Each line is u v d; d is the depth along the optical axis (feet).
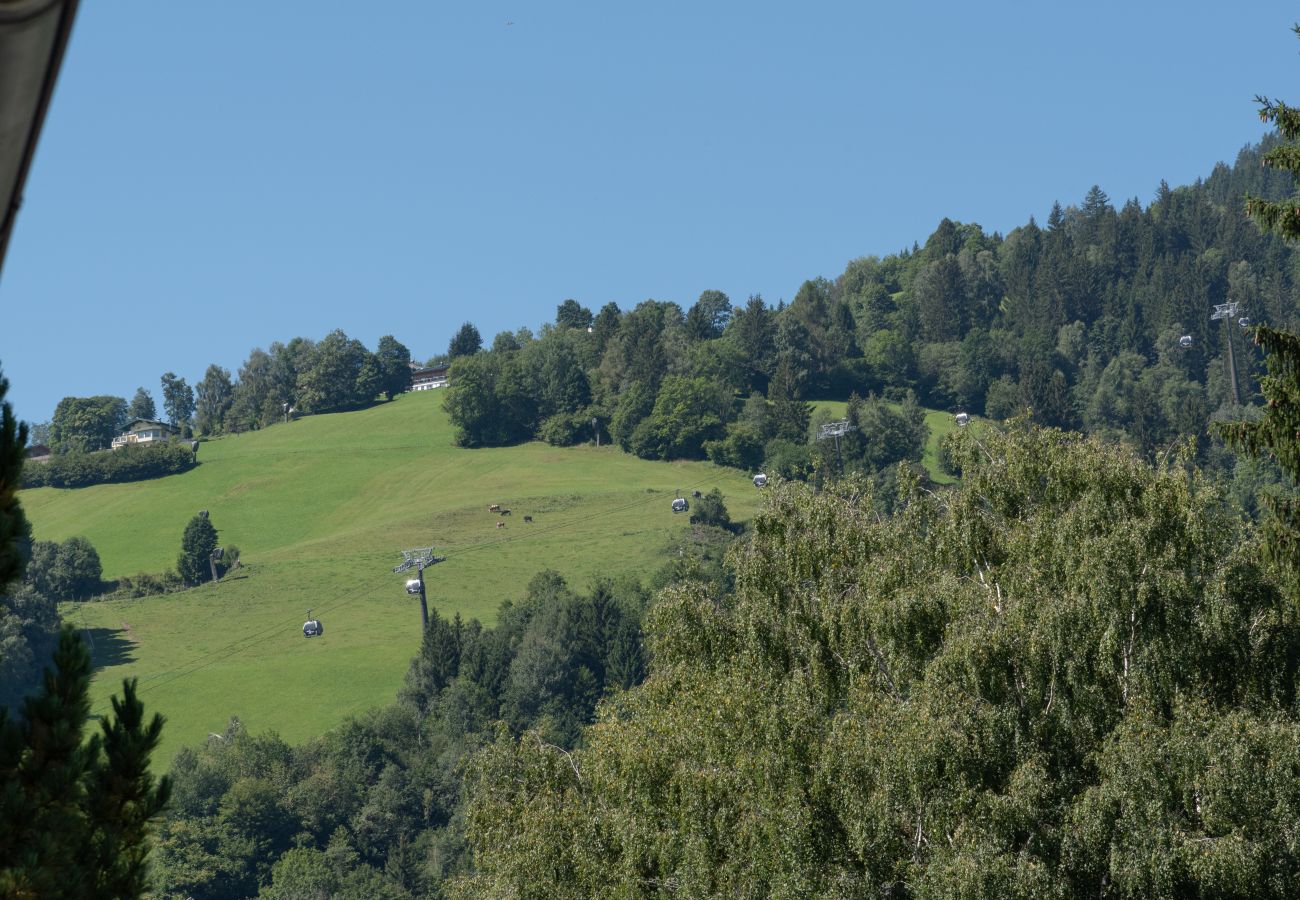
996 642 206.59
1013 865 183.11
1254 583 210.59
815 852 200.95
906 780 196.03
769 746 210.38
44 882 75.41
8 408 78.28
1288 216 182.50
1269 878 178.60
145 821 86.43
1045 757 199.00
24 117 35.58
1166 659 204.33
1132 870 179.73
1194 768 185.88
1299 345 186.80
